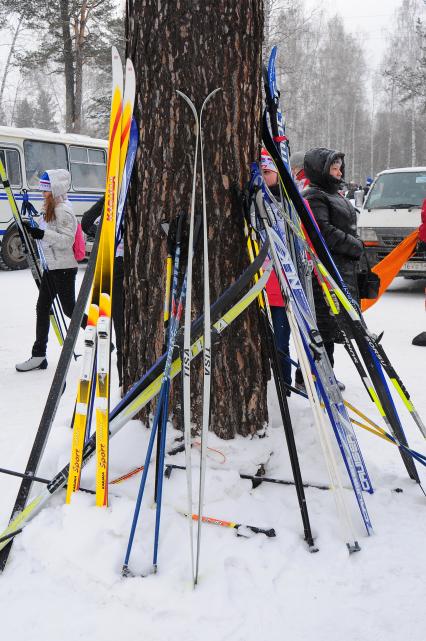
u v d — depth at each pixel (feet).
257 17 8.62
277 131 8.97
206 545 7.40
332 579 7.07
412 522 8.29
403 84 123.95
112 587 6.80
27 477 8.11
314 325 8.56
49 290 16.55
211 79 8.29
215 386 8.88
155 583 6.75
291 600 6.73
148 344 9.03
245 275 7.96
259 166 8.62
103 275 7.68
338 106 173.58
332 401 8.56
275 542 7.55
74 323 8.20
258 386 9.16
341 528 7.89
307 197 12.58
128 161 8.30
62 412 11.55
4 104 166.81
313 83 157.38
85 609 6.67
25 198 16.29
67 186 16.80
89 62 86.17
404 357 18.16
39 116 170.71
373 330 22.09
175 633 6.29
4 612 6.66
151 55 8.39
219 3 8.20
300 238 8.98
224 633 6.27
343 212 12.65
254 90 8.73
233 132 8.50
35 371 16.94
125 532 7.35
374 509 8.52
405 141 189.26
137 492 8.18
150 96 8.49
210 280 8.63
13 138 38.22
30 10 81.20
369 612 6.59
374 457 10.75
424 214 17.60
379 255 28.89
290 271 8.57
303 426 10.07
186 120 8.36
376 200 30.30
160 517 7.64
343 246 12.37
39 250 16.46
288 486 8.84
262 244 8.56
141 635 6.30
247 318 8.93
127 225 9.16
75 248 17.06
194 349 8.21
